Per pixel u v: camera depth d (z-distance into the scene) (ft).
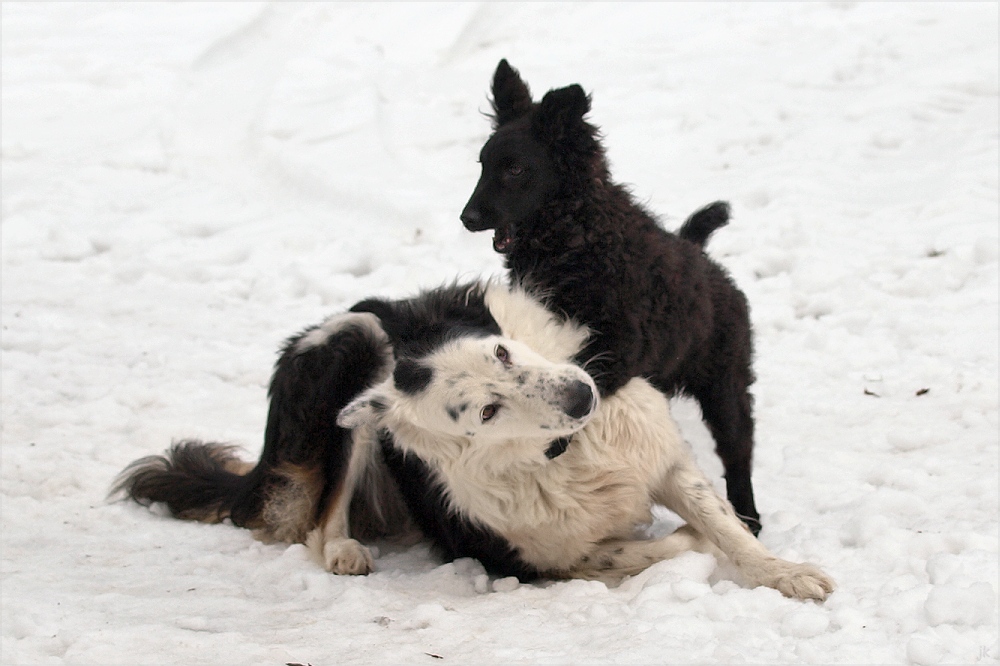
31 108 71.36
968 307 36.94
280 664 17.30
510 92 28.86
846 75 63.82
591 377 21.67
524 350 21.48
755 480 27.53
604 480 22.27
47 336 40.98
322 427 25.48
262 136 64.64
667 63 69.41
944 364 33.04
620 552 22.88
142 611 20.04
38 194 57.72
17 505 26.71
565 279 24.53
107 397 34.45
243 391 36.06
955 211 44.62
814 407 31.73
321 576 22.11
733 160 55.16
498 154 26.20
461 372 20.99
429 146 61.93
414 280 44.83
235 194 58.34
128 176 61.16
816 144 54.70
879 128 55.47
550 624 19.11
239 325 42.83
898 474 25.81
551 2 82.84
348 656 17.69
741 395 26.32
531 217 25.91
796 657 16.80
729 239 45.11
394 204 53.93
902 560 20.61
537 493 22.21
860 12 73.56
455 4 83.20
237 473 28.66
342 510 25.59
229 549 25.03
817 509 25.25
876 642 17.15
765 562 20.70
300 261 48.75
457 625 19.22
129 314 44.14
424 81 71.92
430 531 25.27
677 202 49.62
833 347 35.50
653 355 23.88
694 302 25.23
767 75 65.21
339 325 26.02
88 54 78.84
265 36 82.53
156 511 27.32
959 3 72.33
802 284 40.75
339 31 81.41
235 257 51.06
